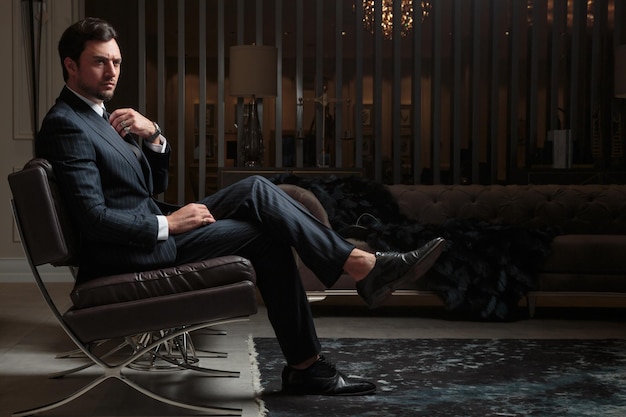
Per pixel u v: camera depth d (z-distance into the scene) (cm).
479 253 471
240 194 299
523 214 534
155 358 355
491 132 723
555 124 731
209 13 1106
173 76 1423
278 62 709
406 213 532
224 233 290
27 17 609
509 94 732
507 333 431
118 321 263
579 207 536
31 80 609
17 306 509
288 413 272
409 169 1377
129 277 268
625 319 480
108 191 288
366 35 1188
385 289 288
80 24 290
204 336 412
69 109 286
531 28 729
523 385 314
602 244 475
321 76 709
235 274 270
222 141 711
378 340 405
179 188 711
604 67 755
